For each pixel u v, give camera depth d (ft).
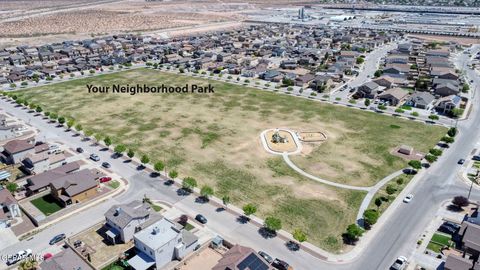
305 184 299.38
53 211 263.49
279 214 261.03
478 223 239.30
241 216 258.98
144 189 292.40
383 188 292.20
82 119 442.91
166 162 336.08
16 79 610.65
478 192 281.95
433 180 301.22
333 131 402.52
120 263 214.69
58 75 649.61
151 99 520.42
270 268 197.57
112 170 321.52
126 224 226.99
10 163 332.19
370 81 545.44
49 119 440.04
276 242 232.94
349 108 475.31
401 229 242.58
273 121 433.07
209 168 325.83
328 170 321.11
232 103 499.92
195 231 242.78
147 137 390.83
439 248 223.51
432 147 360.69
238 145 370.53
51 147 359.05
